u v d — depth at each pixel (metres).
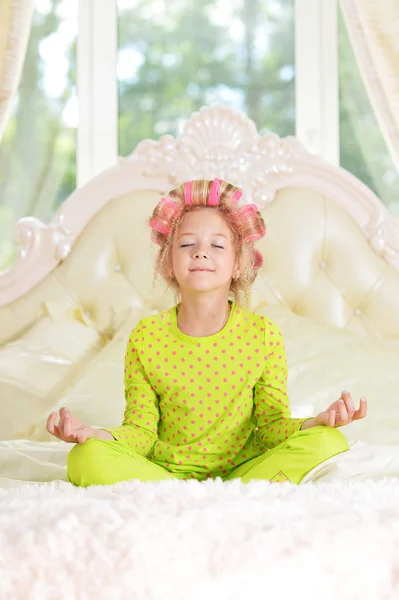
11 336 2.42
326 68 2.84
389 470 1.45
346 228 2.42
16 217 2.87
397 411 1.92
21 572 0.79
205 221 1.52
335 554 0.83
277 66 2.85
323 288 2.39
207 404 1.49
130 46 2.87
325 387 1.99
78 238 2.48
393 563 0.86
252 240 1.61
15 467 1.54
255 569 0.81
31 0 2.33
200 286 1.49
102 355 2.13
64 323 2.36
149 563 0.79
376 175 2.84
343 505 0.91
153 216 1.59
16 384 2.17
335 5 2.84
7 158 2.87
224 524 0.84
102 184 2.50
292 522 0.85
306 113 2.84
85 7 2.86
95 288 2.43
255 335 1.53
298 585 0.81
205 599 0.79
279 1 2.84
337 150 2.85
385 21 2.26
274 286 2.38
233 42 2.85
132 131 2.88
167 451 1.47
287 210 2.43
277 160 2.46
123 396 1.97
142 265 2.41
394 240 2.40
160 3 2.86
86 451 1.25
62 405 1.95
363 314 2.40
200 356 1.51
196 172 2.46
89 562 0.80
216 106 2.48
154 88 2.86
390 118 2.33
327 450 1.32
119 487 0.96
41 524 0.82
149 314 2.32
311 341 2.15
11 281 2.46
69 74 2.88
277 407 1.50
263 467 1.32
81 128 2.87
